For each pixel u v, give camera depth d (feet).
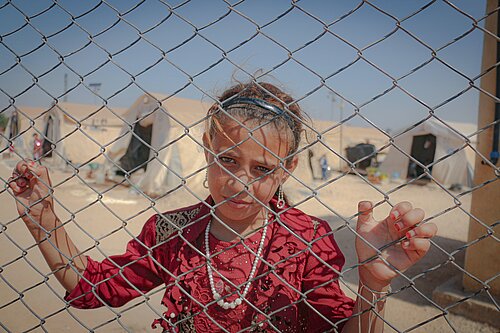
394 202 40.47
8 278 15.56
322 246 4.89
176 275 5.05
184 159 38.19
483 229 14.20
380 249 4.00
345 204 37.17
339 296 4.75
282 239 4.94
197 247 5.15
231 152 4.45
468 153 52.19
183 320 4.77
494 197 13.99
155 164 37.83
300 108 4.87
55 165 54.49
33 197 5.28
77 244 20.35
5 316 12.74
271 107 4.44
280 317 4.71
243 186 4.46
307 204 35.68
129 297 5.43
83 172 50.93
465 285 14.62
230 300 4.79
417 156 58.70
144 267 5.38
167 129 39.04
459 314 13.97
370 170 55.31
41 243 5.34
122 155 44.98
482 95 13.80
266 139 4.42
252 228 5.04
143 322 12.82
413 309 14.65
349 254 20.63
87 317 13.05
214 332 4.81
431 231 3.82
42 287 14.87
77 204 30.86
